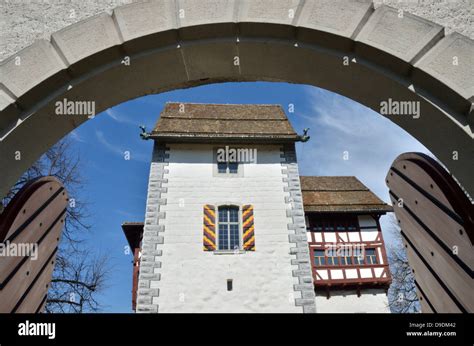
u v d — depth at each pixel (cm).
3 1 323
